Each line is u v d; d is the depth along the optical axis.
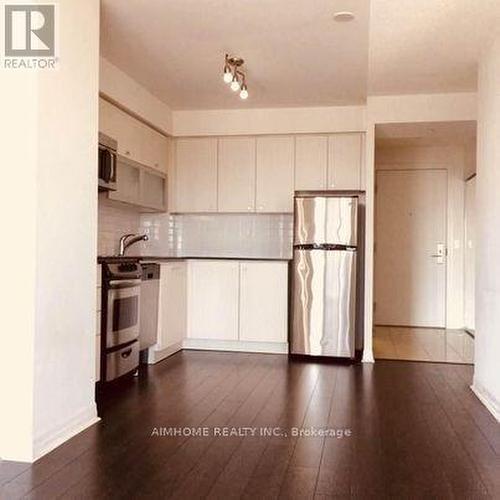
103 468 2.25
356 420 2.95
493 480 2.18
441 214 6.90
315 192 5.31
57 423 2.53
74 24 2.64
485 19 3.07
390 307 6.99
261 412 3.07
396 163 6.98
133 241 4.82
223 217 5.65
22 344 2.33
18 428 2.34
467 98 4.55
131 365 3.82
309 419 2.96
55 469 2.23
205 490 2.05
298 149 5.29
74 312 2.66
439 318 6.89
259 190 5.36
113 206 4.91
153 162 5.07
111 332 3.48
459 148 6.86
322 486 2.10
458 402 3.34
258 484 2.11
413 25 3.17
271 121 5.26
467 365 4.50
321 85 4.48
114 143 4.00
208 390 3.56
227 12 3.13
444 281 6.89
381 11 3.00
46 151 2.41
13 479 2.13
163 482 2.12
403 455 2.44
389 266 6.99
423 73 4.06
